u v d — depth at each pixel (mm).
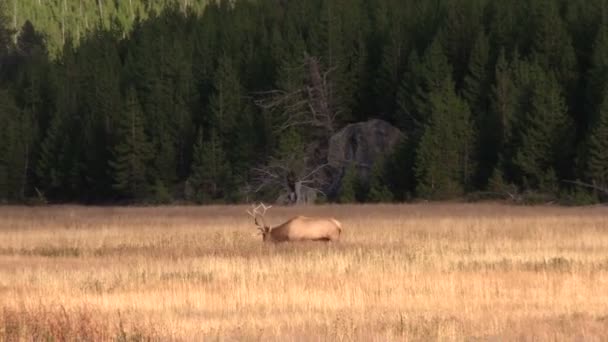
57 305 58406
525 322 52531
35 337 49062
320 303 59719
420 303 59531
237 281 69000
